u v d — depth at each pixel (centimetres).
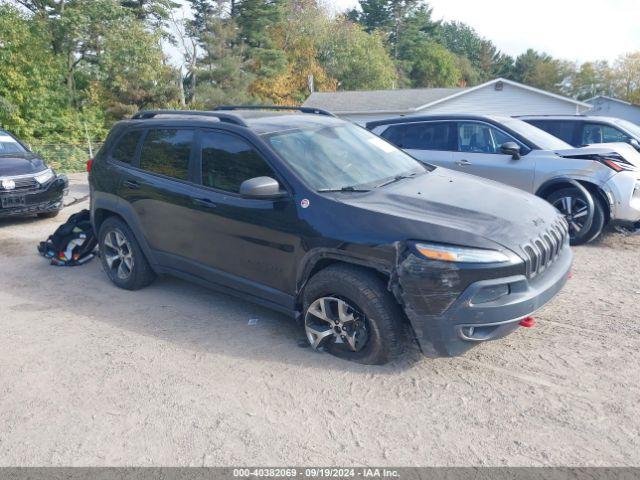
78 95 3147
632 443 298
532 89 2884
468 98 2980
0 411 350
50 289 573
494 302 343
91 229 655
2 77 2692
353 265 380
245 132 443
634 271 584
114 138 565
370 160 468
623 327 442
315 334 404
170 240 496
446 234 347
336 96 3375
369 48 5466
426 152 798
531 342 420
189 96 3875
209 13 4438
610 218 670
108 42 3095
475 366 386
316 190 400
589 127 977
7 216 865
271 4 4716
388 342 369
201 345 432
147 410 345
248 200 426
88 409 349
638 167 750
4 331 470
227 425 327
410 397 350
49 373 396
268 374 384
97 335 456
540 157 702
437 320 345
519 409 333
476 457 292
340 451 301
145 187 509
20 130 2689
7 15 2762
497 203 403
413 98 3055
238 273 447
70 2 3073
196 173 472
